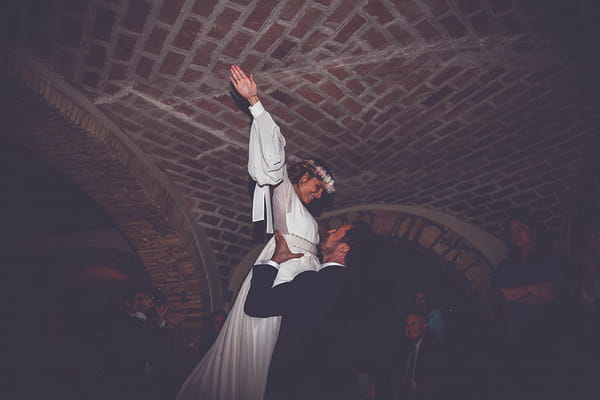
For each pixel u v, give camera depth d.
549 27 3.40
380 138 4.77
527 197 5.86
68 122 4.03
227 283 6.39
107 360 5.00
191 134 4.51
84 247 7.57
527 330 3.88
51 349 8.08
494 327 6.14
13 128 4.17
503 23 3.35
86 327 8.55
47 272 8.22
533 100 4.32
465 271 6.41
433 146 4.98
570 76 4.02
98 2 2.99
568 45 3.61
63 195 6.80
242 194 5.50
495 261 6.36
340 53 3.53
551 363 3.63
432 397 4.52
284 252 1.91
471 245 6.45
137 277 7.15
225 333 1.96
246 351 1.87
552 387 3.56
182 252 5.63
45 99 3.76
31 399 5.97
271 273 1.85
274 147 1.93
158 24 3.16
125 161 4.62
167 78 3.72
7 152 5.78
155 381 4.95
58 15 3.12
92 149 4.42
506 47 3.62
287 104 4.14
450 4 3.14
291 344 1.92
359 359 5.30
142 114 4.22
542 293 3.94
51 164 4.68
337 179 5.66
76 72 3.68
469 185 5.80
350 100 4.15
